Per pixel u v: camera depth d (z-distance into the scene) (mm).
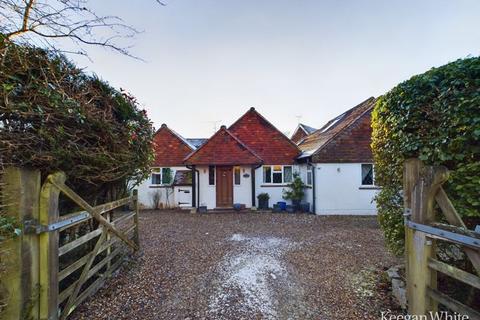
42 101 2346
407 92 3186
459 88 2600
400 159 3418
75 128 2793
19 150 2170
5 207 2035
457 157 2541
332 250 5922
